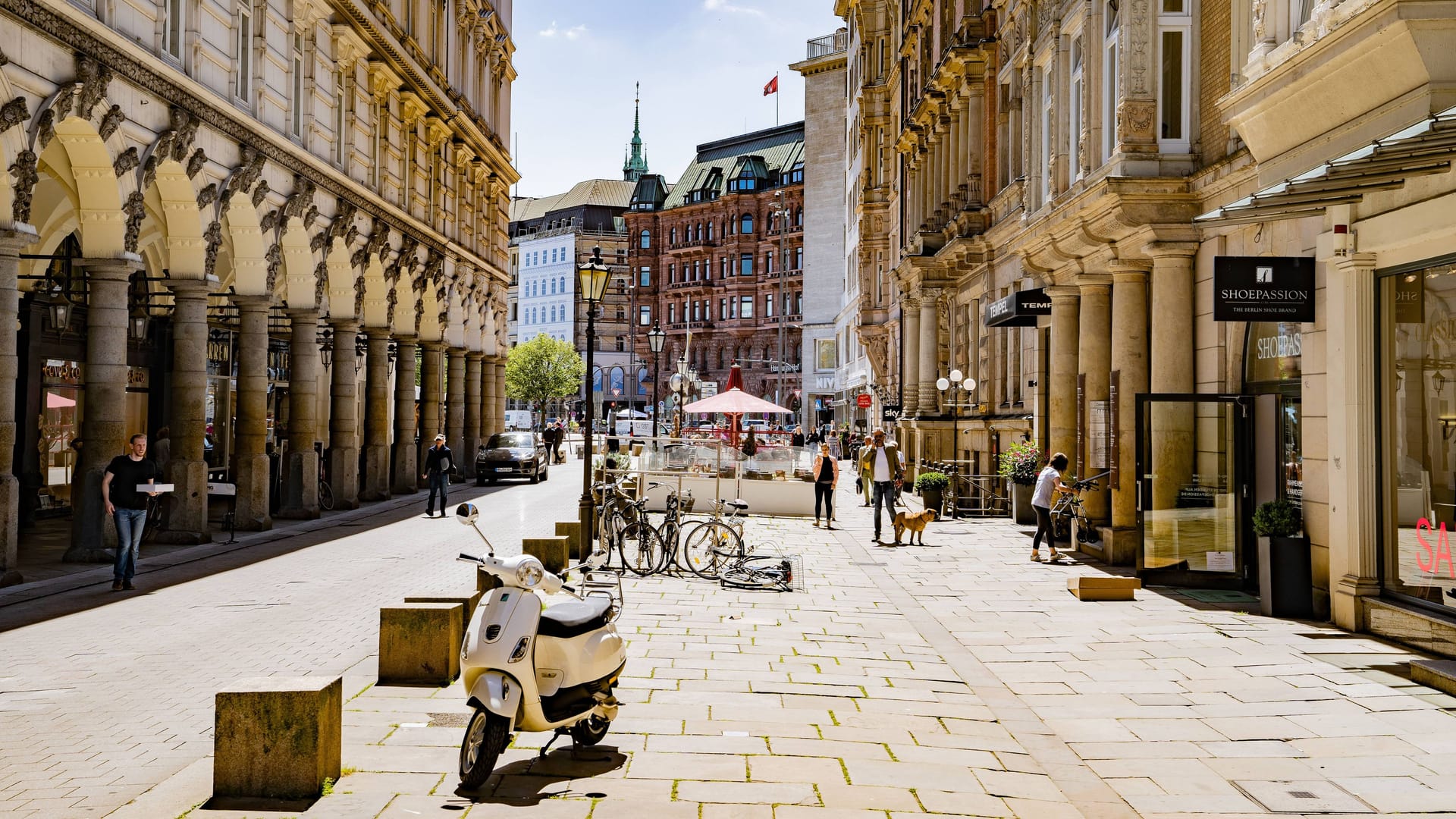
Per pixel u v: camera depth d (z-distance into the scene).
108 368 15.38
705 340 110.44
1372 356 10.85
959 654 10.21
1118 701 8.44
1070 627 11.57
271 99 20.61
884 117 49.91
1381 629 10.61
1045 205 18.78
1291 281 11.64
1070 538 19.34
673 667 9.50
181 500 18.08
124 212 15.20
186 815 5.54
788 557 15.94
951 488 25.69
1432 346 10.04
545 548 14.17
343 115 25.52
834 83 83.50
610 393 117.31
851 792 6.20
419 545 18.61
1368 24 9.41
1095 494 18.23
